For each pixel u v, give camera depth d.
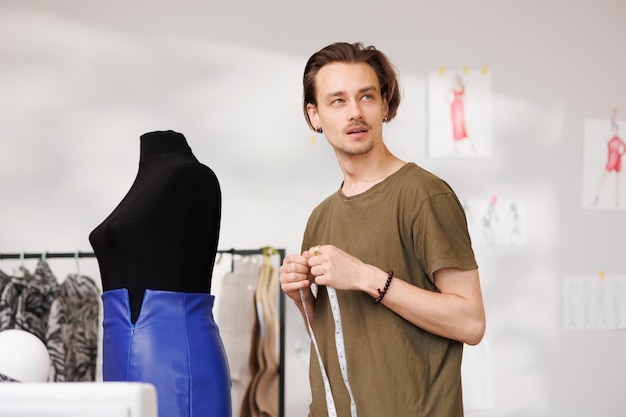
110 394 1.03
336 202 2.05
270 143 3.93
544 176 4.00
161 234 1.99
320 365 1.94
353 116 1.94
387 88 2.05
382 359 1.87
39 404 1.04
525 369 3.92
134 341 1.92
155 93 3.94
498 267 3.96
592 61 4.06
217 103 3.94
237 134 3.93
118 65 3.95
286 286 2.00
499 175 3.98
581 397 3.94
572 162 4.03
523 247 3.97
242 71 3.96
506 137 4.00
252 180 3.92
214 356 1.99
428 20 4.00
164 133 2.15
